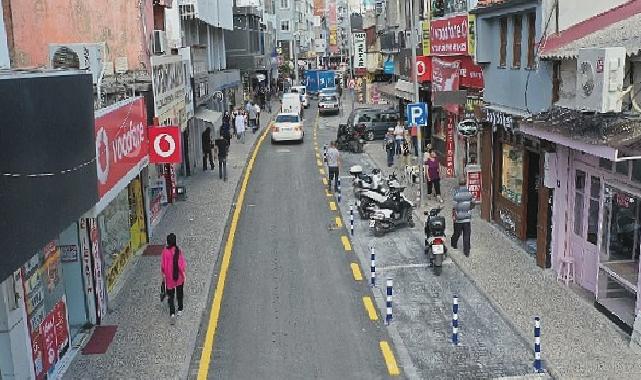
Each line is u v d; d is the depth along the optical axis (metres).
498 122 16.88
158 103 18.50
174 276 12.58
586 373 10.27
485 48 18.30
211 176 28.50
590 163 13.30
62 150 8.18
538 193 15.70
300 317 13.22
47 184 7.68
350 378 10.69
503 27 17.42
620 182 12.02
